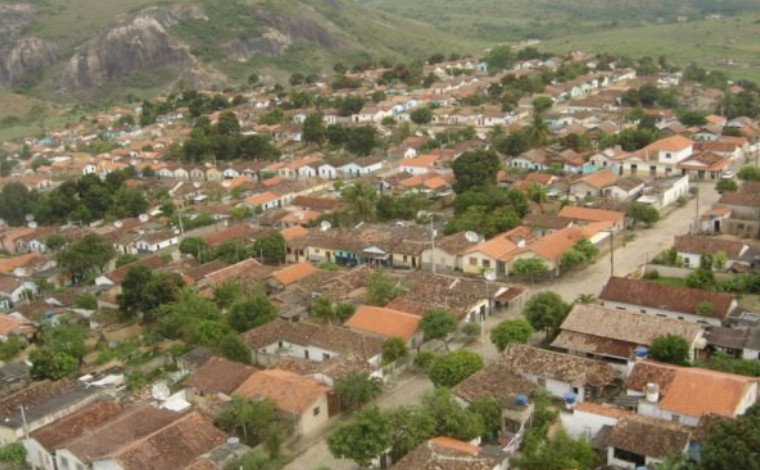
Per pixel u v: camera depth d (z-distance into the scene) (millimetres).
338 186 164500
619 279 87375
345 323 86500
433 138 193500
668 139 149375
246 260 114875
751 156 158750
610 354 73562
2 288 124125
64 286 129000
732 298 81062
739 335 74500
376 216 133625
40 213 170625
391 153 190250
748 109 195625
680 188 132125
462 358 71688
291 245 120812
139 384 79688
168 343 92250
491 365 70750
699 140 164000
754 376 66500
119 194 171250
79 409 74562
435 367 71938
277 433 65375
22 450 68562
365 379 71750
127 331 98375
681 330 73875
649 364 66312
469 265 105750
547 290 96188
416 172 165125
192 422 65125
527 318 81125
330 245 117625
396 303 90812
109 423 66750
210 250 123438
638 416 59500
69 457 63781
